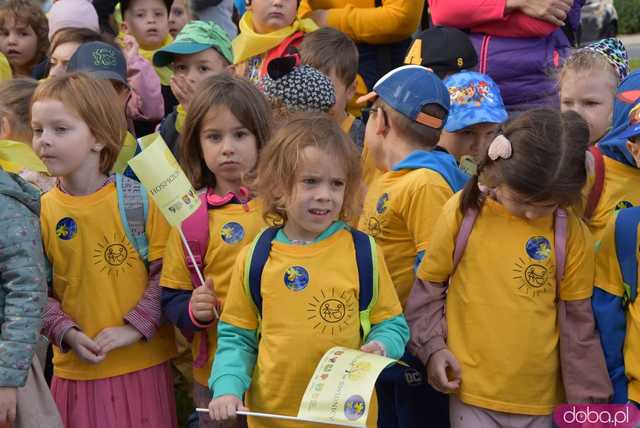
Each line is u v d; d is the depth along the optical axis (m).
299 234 3.69
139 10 7.35
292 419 3.33
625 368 3.88
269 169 3.63
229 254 4.14
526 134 3.68
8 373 3.74
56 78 4.24
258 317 3.71
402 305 4.41
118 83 5.70
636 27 21.67
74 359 4.27
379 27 6.37
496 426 3.95
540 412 3.92
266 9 6.08
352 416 3.25
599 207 4.43
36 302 3.83
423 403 4.55
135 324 4.21
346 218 3.76
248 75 6.15
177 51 5.93
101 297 4.23
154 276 4.29
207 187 4.37
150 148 3.92
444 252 4.02
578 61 4.92
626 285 3.87
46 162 4.16
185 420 5.41
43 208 4.29
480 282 3.95
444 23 6.08
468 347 3.98
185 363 5.43
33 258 3.85
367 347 3.55
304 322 3.59
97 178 4.30
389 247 4.41
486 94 4.96
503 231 3.94
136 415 4.30
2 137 4.99
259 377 3.65
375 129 4.62
